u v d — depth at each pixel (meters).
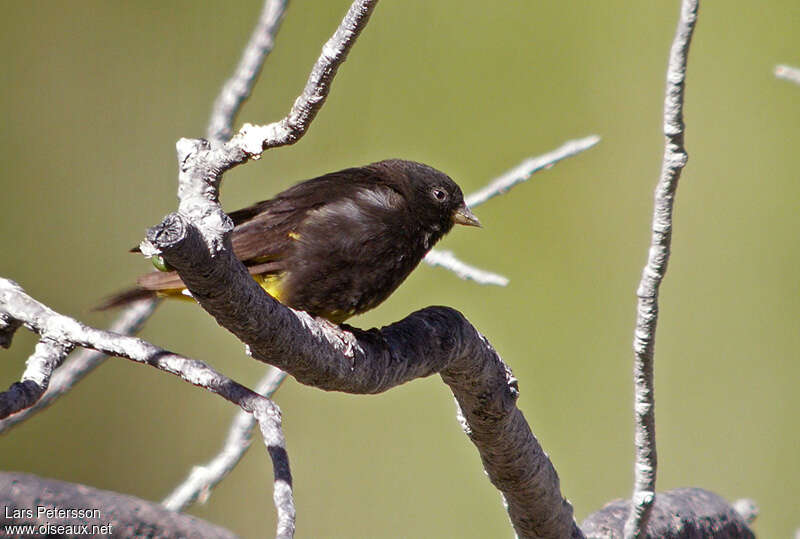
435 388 13.55
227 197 13.41
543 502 6.98
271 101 14.15
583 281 14.22
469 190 14.33
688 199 15.19
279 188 13.64
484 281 7.78
